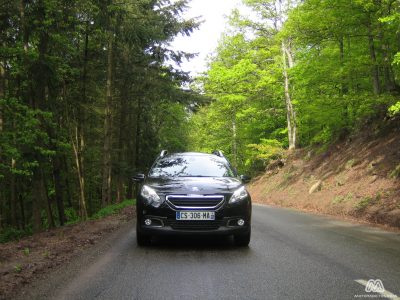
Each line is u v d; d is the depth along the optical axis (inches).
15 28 594.9
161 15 858.1
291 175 1114.7
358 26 675.4
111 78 797.2
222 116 1428.4
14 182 866.1
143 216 285.7
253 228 412.5
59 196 738.8
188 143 1678.2
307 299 178.9
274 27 1162.6
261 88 1269.7
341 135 986.1
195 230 281.3
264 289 193.0
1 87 627.5
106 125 792.9
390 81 690.2
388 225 452.8
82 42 812.6
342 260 255.3
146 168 1221.1
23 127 573.9
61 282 206.4
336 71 743.7
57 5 585.9
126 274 219.9
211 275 217.8
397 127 751.7
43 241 337.1
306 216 568.7
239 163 1754.4
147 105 1080.8
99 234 377.4
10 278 212.2
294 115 1262.3
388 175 614.2
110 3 641.6
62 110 776.9
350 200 634.2
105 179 791.1
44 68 598.5
